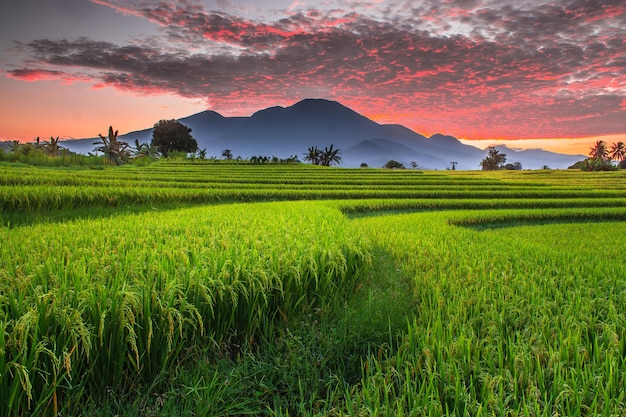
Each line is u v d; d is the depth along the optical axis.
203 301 4.29
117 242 6.48
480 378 3.38
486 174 71.69
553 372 3.52
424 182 40.44
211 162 77.81
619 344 4.03
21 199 14.80
